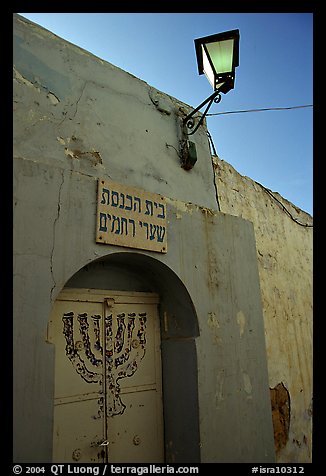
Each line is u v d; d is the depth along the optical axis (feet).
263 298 16.71
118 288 10.61
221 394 10.61
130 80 11.80
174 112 13.16
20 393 6.88
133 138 11.25
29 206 7.80
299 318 19.42
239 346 11.68
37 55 9.45
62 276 7.98
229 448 10.28
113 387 9.81
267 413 11.83
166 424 10.61
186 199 12.42
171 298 11.22
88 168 9.70
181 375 10.53
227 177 16.67
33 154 8.69
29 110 8.90
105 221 9.07
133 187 10.27
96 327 9.82
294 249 21.02
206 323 10.87
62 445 8.49
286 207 21.84
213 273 11.65
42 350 7.30
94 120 10.28
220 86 11.34
